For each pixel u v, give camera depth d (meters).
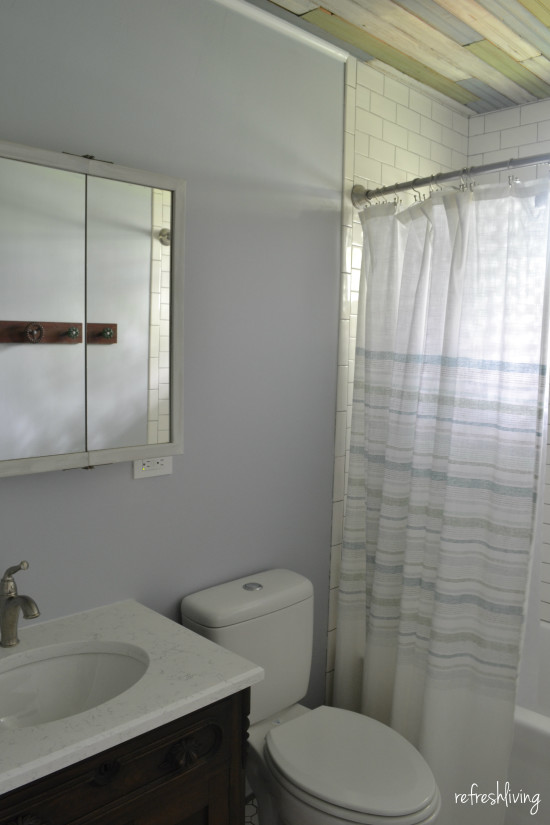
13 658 1.47
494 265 1.95
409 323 2.14
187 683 1.36
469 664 2.05
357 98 2.34
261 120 2.03
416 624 2.14
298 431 2.25
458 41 2.15
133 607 1.77
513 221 1.90
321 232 2.26
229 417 2.03
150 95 1.75
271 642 1.96
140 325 1.68
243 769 1.48
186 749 1.34
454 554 1.99
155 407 1.73
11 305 1.46
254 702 1.94
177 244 1.72
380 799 1.60
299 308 2.21
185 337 1.89
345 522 2.36
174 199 1.71
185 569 1.96
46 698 1.51
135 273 1.66
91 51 1.62
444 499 2.06
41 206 1.49
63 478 1.66
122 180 1.61
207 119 1.88
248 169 2.01
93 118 1.64
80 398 1.58
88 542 1.72
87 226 1.56
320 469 2.35
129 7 1.69
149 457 1.72
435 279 2.06
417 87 2.58
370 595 2.32
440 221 2.05
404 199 2.57
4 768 1.08
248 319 2.05
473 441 1.98
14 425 1.48
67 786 1.17
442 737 2.04
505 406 1.92
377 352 2.25
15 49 1.49
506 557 1.93
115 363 1.64
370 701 2.27
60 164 1.50
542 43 2.14
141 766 1.28
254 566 2.15
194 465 1.95
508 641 1.95
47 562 1.65
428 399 2.08
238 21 1.94
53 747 1.14
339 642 2.38
